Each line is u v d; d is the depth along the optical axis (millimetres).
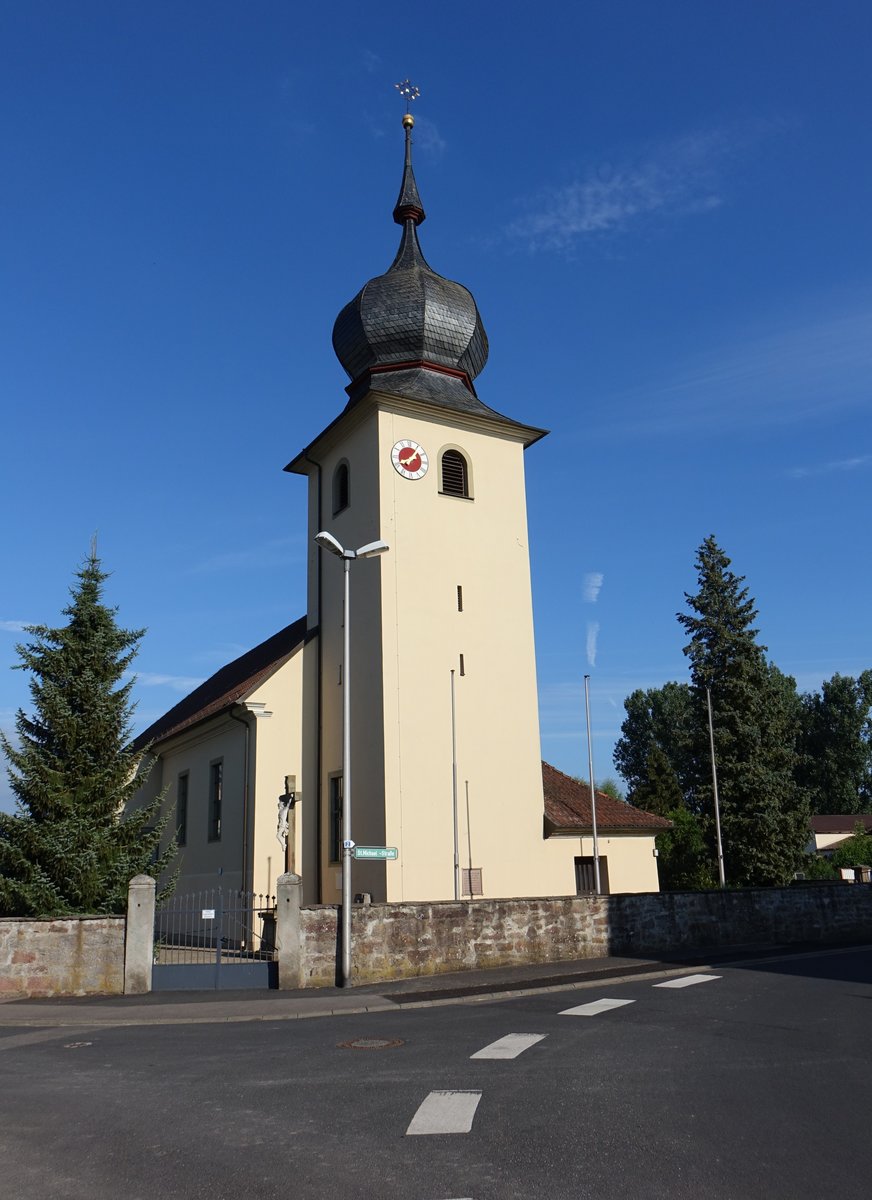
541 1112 8805
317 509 32125
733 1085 9672
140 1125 9039
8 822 22359
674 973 19922
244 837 28891
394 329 31406
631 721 95438
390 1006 16953
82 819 22891
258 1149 8062
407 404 29031
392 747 26281
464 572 28812
